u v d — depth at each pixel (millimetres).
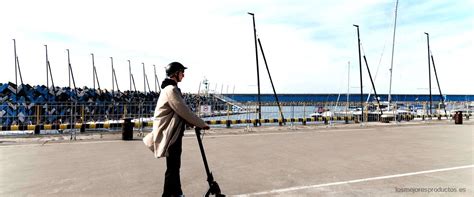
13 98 26562
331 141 10414
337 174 5520
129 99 48719
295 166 6234
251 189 4551
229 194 4289
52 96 32312
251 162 6652
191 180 5078
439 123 20047
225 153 7832
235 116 15766
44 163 6449
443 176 5352
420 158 7148
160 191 4441
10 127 11039
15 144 9258
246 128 15344
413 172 5672
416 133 13391
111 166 6172
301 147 8945
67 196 4176
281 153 7867
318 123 19172
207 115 15914
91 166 6164
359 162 6660
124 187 4645
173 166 3559
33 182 4902
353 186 4711
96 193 4328
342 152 8055
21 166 6137
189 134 12391
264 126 16375
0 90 26109
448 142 10203
